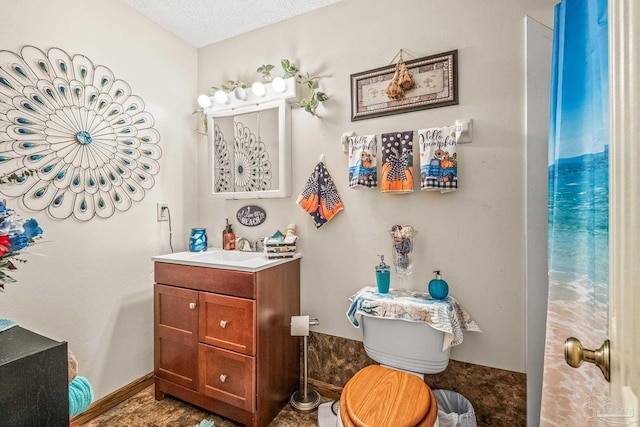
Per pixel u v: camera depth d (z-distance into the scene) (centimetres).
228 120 196
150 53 182
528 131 129
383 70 156
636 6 39
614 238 44
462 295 141
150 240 182
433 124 146
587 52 93
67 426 68
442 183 136
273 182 181
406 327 130
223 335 146
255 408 139
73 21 145
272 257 161
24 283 129
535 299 128
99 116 156
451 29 143
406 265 143
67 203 144
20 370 60
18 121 128
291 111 181
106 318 160
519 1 131
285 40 182
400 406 100
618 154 42
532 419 127
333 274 168
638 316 38
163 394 166
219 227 204
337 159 167
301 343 177
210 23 185
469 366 139
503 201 134
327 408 157
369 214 159
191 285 154
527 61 129
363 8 162
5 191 124
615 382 44
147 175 180
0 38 123
